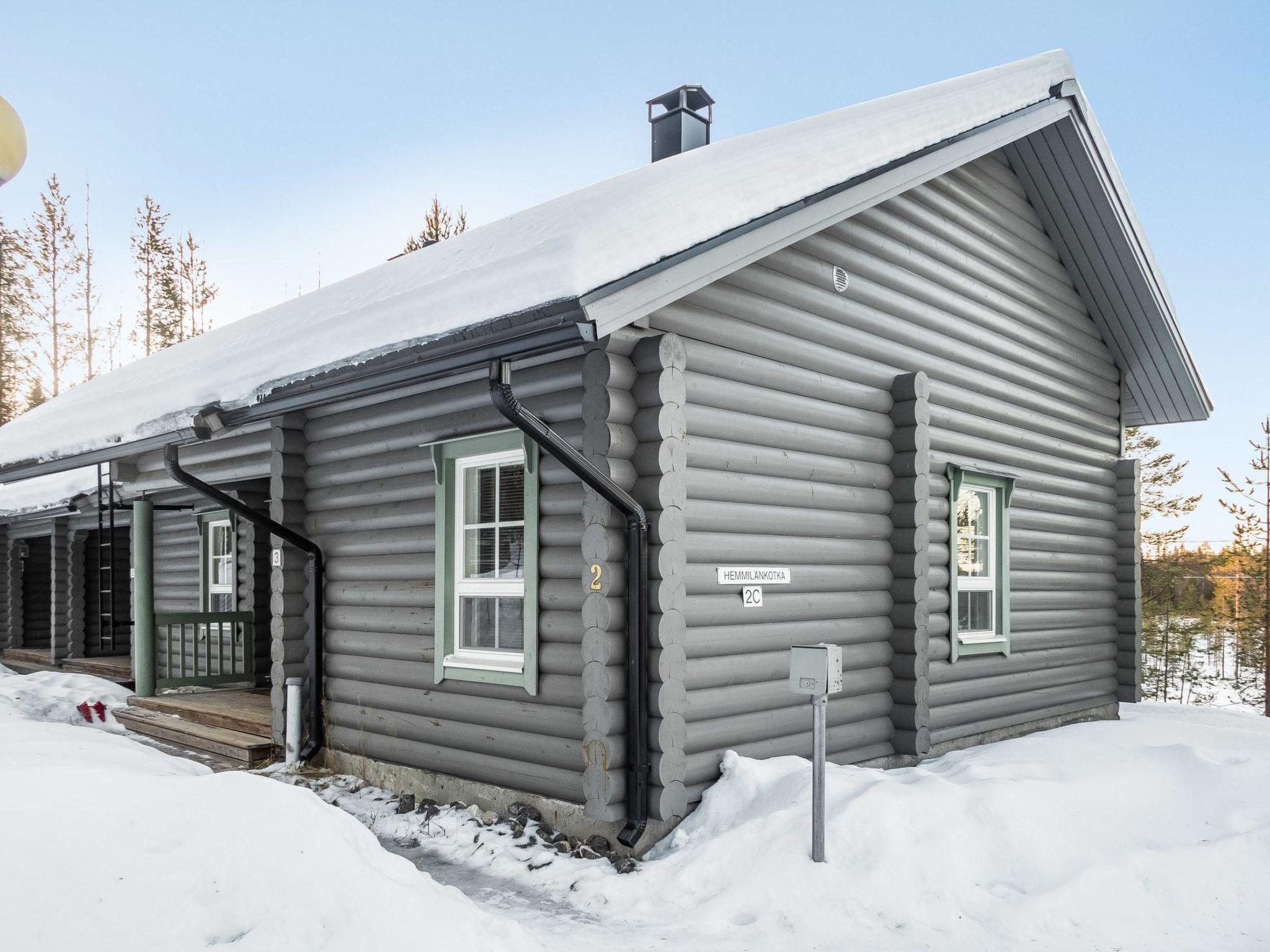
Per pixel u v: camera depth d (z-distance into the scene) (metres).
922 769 6.14
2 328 31.66
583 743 5.11
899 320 7.32
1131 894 4.32
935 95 6.98
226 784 3.16
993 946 3.90
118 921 2.56
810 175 5.65
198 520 11.30
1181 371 10.52
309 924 2.75
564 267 4.07
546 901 4.51
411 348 4.79
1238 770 5.75
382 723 6.59
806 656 4.51
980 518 8.58
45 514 13.40
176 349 11.56
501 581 5.90
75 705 9.41
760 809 5.04
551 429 4.96
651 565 5.08
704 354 5.45
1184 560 28.72
